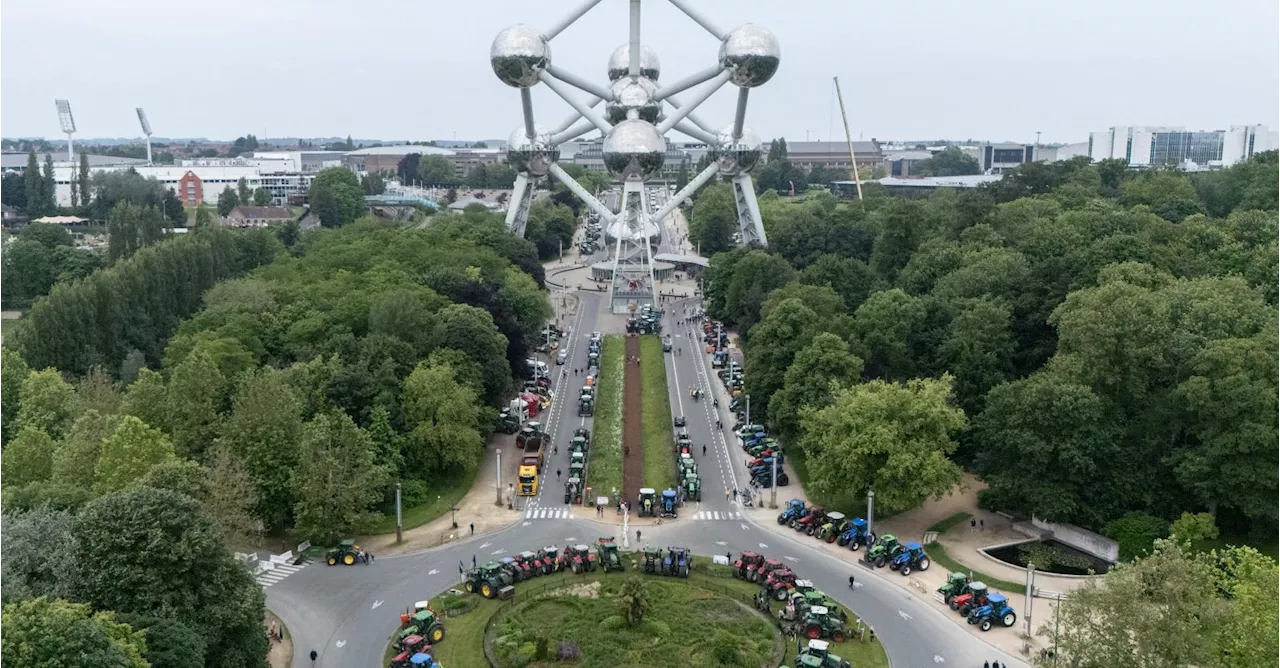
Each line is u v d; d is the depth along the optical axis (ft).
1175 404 458.09
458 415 523.29
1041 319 600.80
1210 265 623.36
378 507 490.90
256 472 446.19
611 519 485.97
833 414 481.87
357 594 400.88
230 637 309.01
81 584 290.76
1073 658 288.71
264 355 607.78
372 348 561.84
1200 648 268.00
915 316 600.39
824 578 419.33
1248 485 425.28
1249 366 434.30
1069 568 434.30
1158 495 456.86
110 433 423.64
